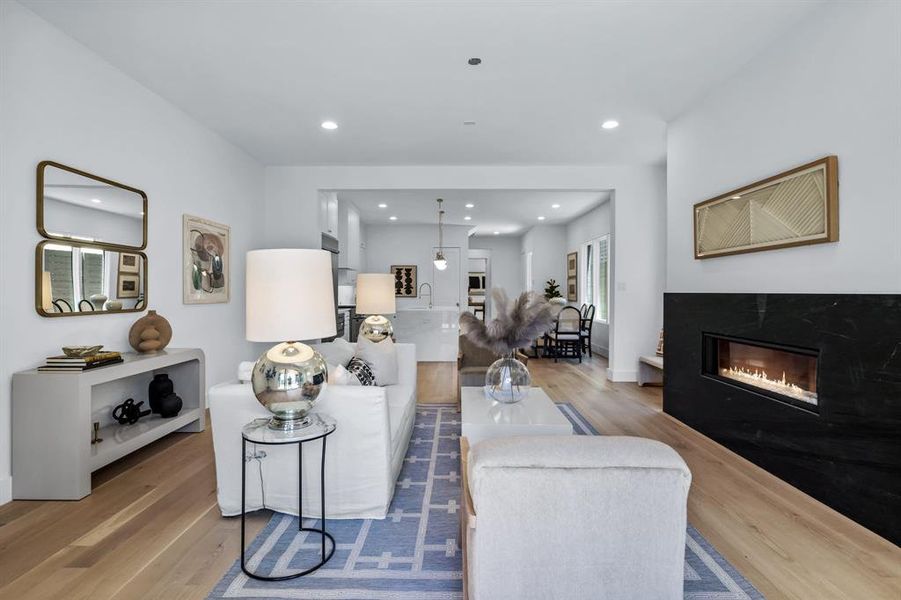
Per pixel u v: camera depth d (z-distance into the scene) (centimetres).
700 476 269
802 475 248
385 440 216
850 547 194
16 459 235
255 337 184
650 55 290
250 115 385
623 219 542
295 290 184
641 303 546
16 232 236
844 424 221
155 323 319
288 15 247
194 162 393
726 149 323
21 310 238
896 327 196
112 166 300
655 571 104
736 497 242
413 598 163
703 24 256
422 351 713
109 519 217
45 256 249
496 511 103
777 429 268
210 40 272
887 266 205
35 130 245
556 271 988
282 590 166
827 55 236
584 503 103
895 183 201
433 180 539
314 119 395
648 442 109
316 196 540
